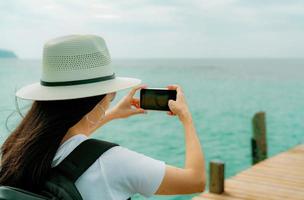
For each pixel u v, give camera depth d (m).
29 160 1.41
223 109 24.92
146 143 13.84
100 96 1.49
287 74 97.94
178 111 1.71
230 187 5.91
